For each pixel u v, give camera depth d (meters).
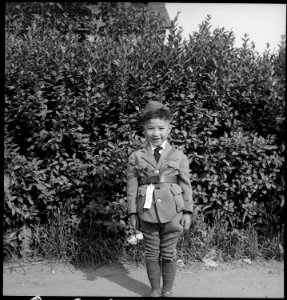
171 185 2.92
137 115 3.65
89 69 3.56
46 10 5.52
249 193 3.67
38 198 3.65
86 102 3.58
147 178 2.93
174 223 2.89
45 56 3.59
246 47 3.89
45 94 3.67
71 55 3.60
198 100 3.70
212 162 3.70
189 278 3.28
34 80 3.55
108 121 3.82
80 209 3.71
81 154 3.81
